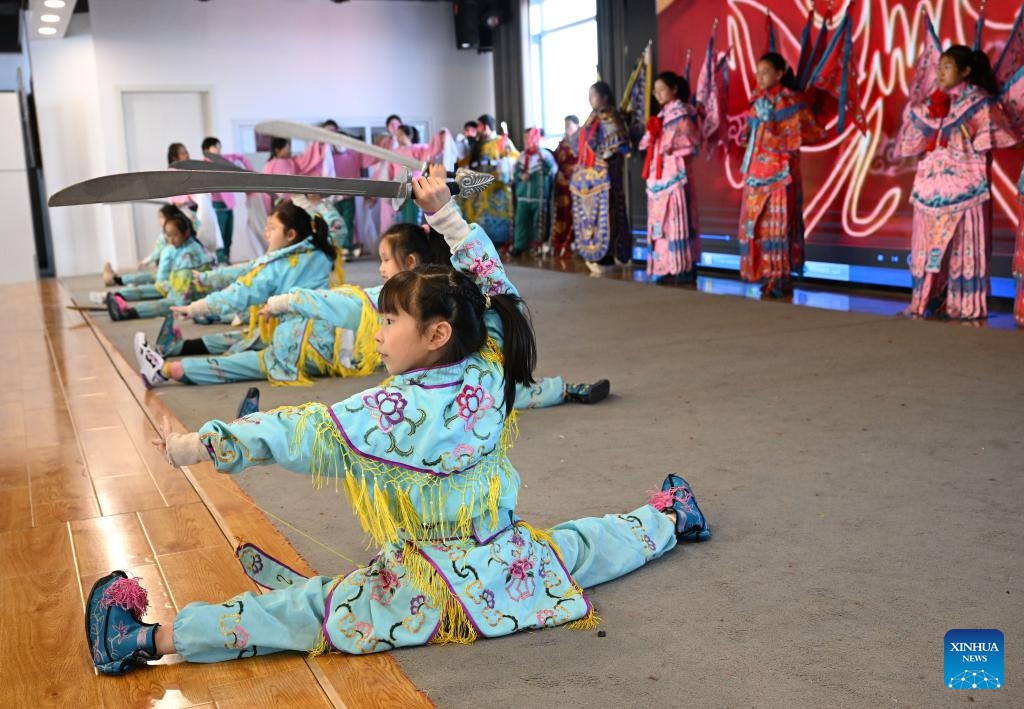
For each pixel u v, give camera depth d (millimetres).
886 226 6938
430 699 1701
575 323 6008
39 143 11617
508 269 9445
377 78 12766
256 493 2895
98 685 1811
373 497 1739
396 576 1856
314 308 3955
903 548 2291
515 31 12000
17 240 11664
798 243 6836
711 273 8531
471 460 1776
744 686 1706
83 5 11531
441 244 3178
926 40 5879
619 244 8961
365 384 4445
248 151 12297
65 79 11609
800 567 2205
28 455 3455
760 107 6695
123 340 6066
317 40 12445
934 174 5496
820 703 1642
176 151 9438
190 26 11914
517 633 1920
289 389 4406
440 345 1753
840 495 2674
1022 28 5664
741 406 3717
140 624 1881
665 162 7629
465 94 13156
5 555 2480
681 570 2215
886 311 5988
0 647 1974
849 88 6730
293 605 1869
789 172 6703
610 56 9930
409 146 11203
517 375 1841
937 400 3666
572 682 1740
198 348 5125
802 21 7309
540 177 10383
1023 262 5188
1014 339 4805
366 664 1828
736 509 2600
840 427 3357
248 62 12188
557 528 2158
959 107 5352
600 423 3553
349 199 11266
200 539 2551
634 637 1899
